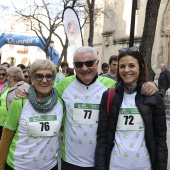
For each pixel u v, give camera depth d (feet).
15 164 10.25
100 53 95.61
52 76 10.23
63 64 38.81
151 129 10.03
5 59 195.52
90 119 10.95
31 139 10.10
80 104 11.04
